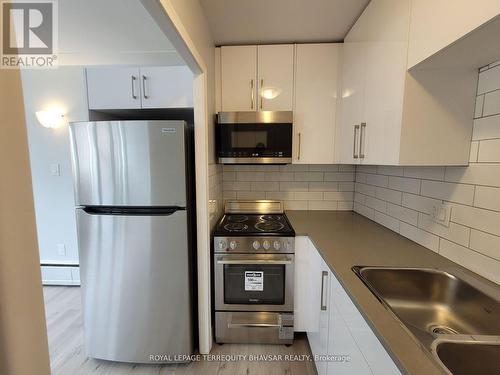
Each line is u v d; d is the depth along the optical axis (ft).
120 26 4.51
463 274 3.40
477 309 3.06
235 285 5.79
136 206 5.01
